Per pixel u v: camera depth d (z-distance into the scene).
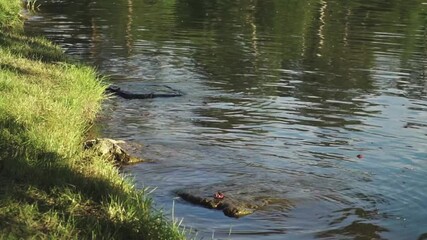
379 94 12.02
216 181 7.59
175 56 14.93
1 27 16.66
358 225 6.59
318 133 9.61
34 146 7.15
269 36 17.88
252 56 15.18
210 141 9.11
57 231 5.36
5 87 9.53
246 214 6.71
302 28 19.42
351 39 17.81
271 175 7.85
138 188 7.28
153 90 11.75
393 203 7.16
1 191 5.89
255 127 9.83
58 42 16.02
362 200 7.21
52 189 6.06
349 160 8.48
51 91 10.02
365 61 14.98
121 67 13.69
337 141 9.25
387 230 6.50
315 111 10.78
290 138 9.34
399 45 17.12
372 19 21.59
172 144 8.92
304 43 17.03
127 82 12.41
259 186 7.46
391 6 24.86
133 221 5.67
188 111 10.65
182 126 9.80
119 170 7.81
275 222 6.57
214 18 20.95
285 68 14.01
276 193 7.28
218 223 6.50
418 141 9.37
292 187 7.49
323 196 7.26
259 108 10.88
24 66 11.54
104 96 11.23
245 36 17.78
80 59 14.20
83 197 6.07
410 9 24.14
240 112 10.64
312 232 6.40
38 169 6.44
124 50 15.42
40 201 5.86
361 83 12.87
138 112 10.54
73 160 7.09
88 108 10.25
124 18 20.36
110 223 5.63
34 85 10.09
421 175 7.98
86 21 19.50
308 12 22.88
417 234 6.43
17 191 5.95
